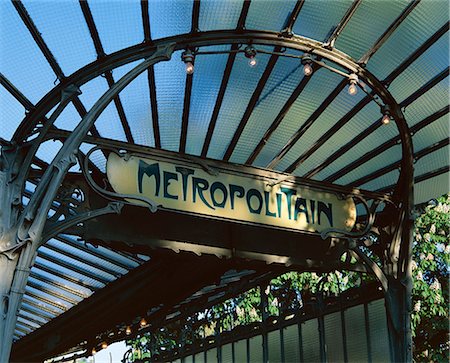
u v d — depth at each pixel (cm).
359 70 901
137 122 994
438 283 1642
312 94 960
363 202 1084
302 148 1083
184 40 831
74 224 833
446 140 1055
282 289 1856
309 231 1010
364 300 1199
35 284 1562
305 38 861
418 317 1650
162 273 1224
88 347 1803
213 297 1709
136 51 830
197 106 972
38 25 754
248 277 1494
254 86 934
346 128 1031
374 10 811
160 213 995
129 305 1352
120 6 747
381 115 1010
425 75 929
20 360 1950
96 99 915
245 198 971
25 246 762
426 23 832
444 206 1745
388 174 1171
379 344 1142
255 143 1077
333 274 1494
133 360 2223
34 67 818
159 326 1720
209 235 1033
